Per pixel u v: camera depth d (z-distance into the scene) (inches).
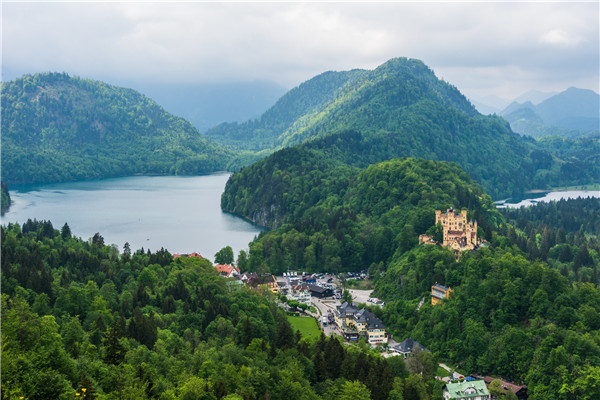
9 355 5782.5
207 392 6776.6
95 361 7052.2
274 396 7642.7
